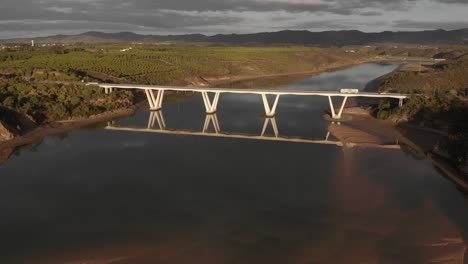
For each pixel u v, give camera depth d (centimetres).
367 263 5075
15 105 12231
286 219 6138
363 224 5991
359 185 7419
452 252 5291
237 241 5556
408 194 7044
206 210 6438
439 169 8275
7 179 7875
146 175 8000
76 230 5881
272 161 8831
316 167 8400
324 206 6544
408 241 5553
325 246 5431
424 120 11594
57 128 12131
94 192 7194
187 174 8031
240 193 7062
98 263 5112
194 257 5209
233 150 9725
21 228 5959
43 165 8694
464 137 8494
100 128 12319
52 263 5125
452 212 6397
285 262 5100
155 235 5719
